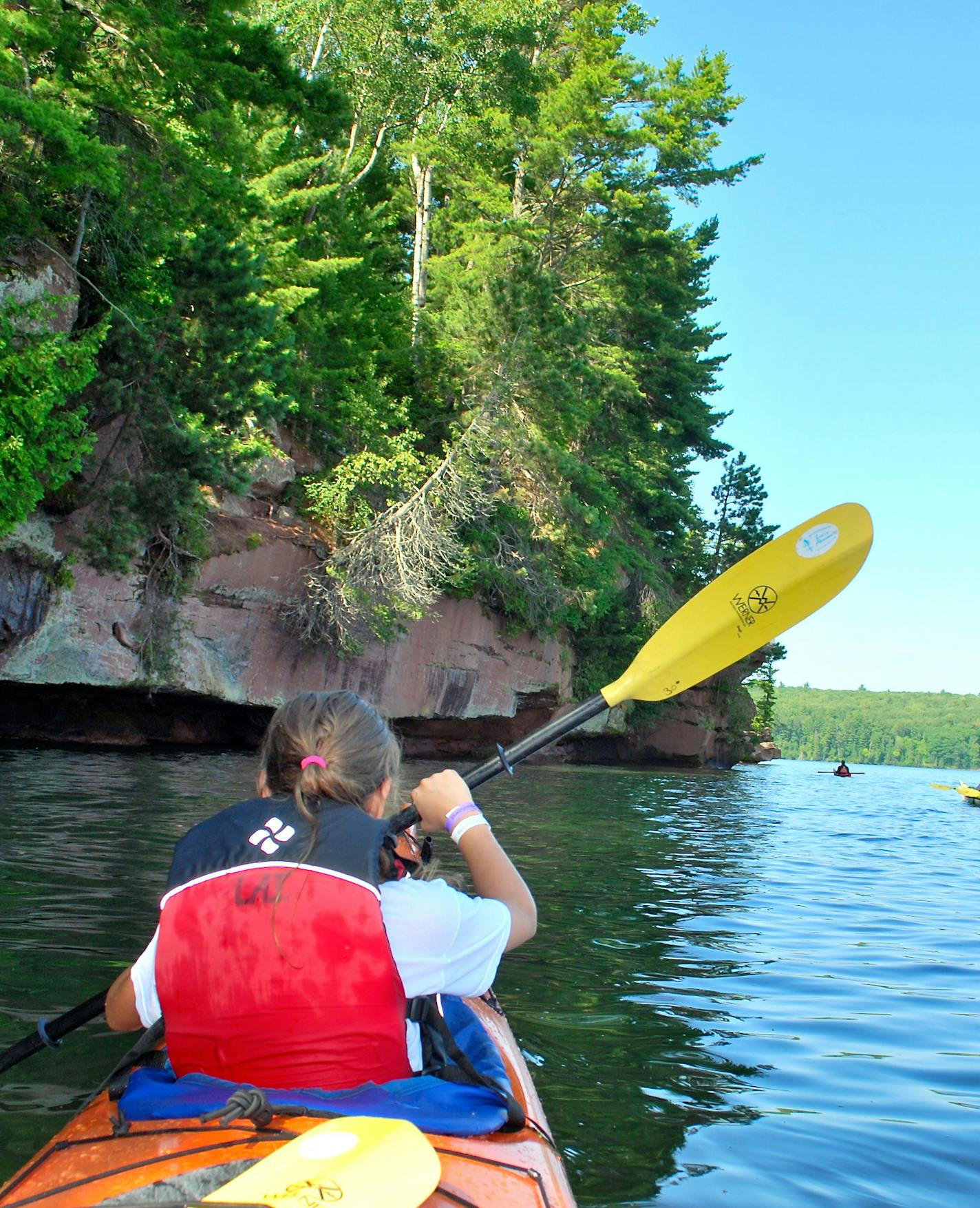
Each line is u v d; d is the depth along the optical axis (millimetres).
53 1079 3363
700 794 21438
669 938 6254
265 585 20203
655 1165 3047
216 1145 1740
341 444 23016
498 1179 1807
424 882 1973
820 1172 3057
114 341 15289
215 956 1872
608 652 32094
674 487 36906
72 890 6070
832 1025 4613
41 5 12281
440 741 27391
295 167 22391
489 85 26141
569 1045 4121
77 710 19891
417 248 28406
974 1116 3580
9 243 13516
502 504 26203
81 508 16109
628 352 32281
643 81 29547
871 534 3430
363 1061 1897
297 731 2070
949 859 11977
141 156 14070
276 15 24078
